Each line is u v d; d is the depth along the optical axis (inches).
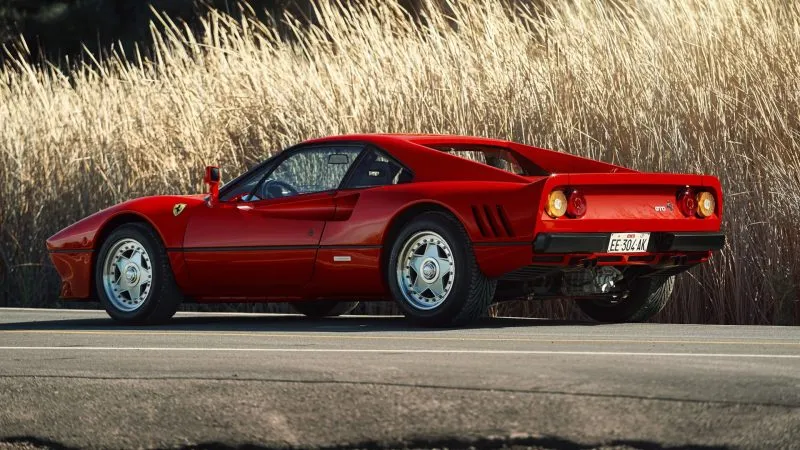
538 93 941.2
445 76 994.1
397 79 1024.2
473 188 616.7
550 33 1051.3
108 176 1098.7
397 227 646.5
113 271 732.7
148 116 1146.7
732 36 940.0
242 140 1058.1
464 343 517.0
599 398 332.5
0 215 1107.9
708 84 898.1
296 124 1019.9
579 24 1016.2
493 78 983.0
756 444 292.4
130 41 2111.2
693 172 842.2
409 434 316.8
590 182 606.5
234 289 707.4
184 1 2059.5
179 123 1106.1
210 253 701.3
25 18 2185.0
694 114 878.4
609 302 712.4
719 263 799.7
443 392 349.4
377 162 664.4
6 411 372.8
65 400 377.4
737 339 543.2
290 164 971.9
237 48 1222.3
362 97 1018.7
